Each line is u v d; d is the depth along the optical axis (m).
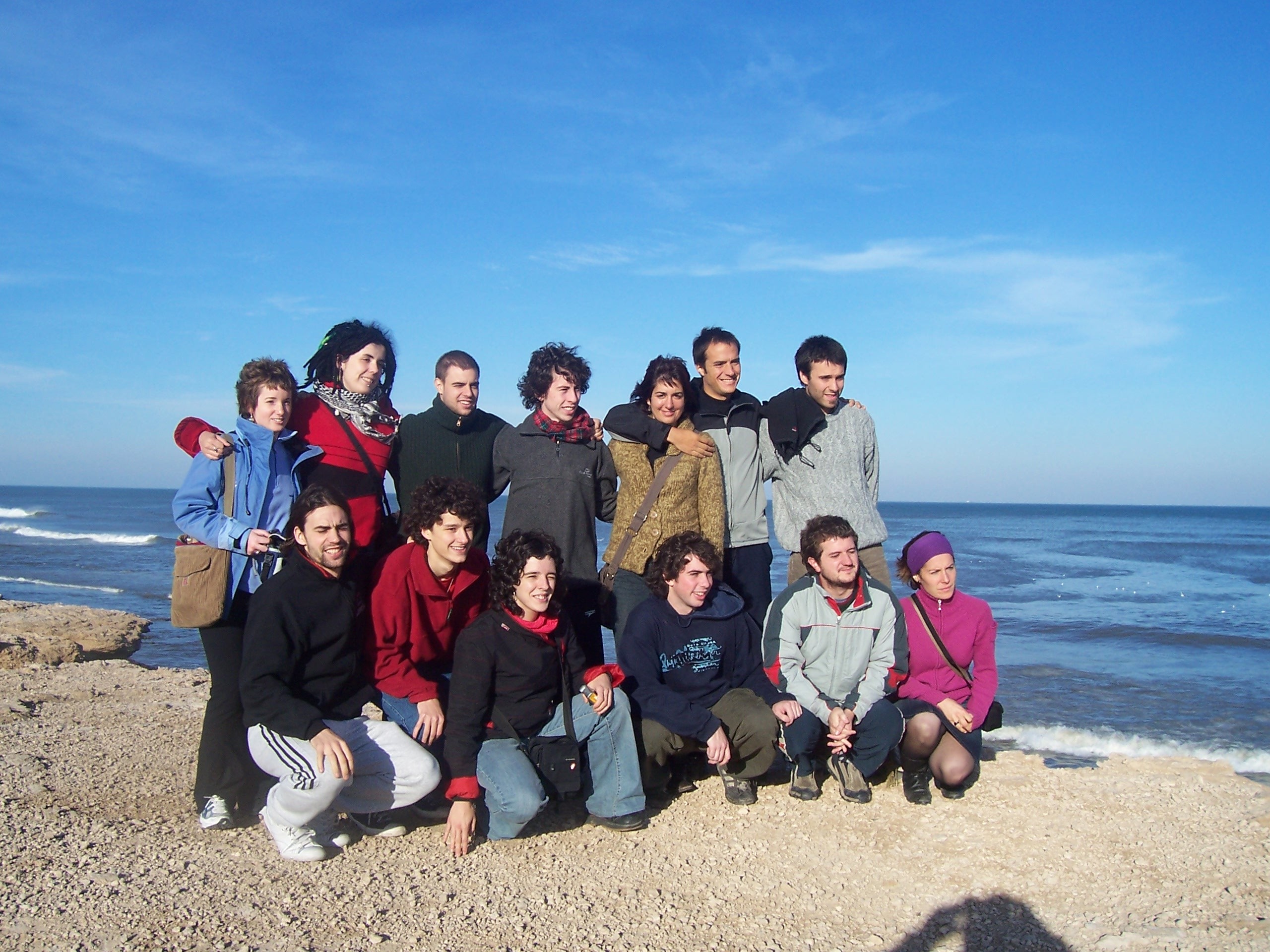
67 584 21.55
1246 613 18.98
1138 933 3.10
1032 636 15.56
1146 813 4.15
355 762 3.63
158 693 7.07
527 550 3.68
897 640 4.30
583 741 3.92
